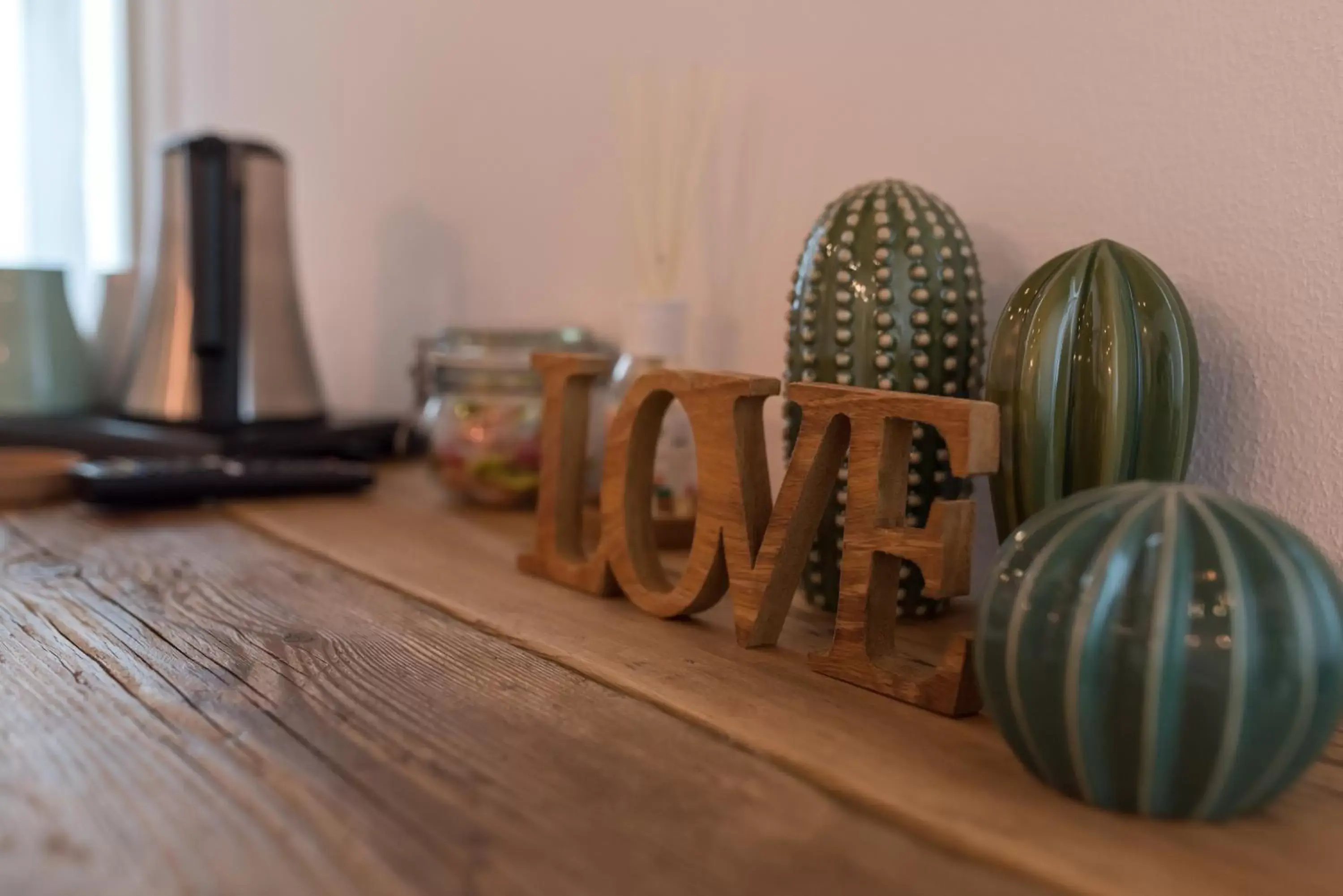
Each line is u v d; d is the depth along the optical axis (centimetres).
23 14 159
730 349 83
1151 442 50
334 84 127
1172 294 51
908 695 47
